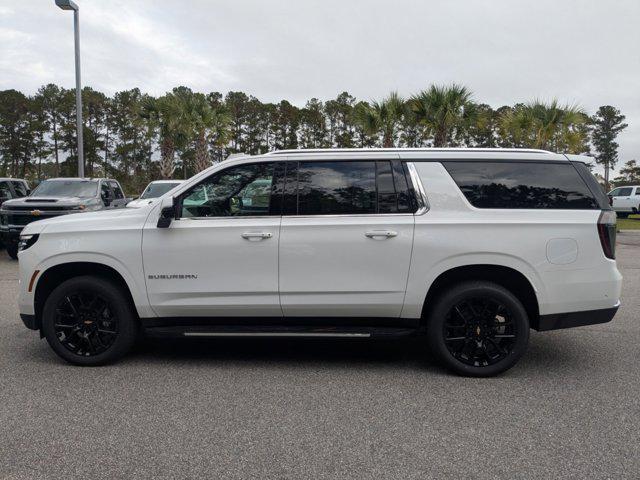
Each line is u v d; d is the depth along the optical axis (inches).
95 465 117.6
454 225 173.3
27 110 2913.4
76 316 186.4
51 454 122.6
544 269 172.1
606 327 247.8
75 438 130.8
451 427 137.5
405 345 217.8
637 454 122.5
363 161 180.7
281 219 178.9
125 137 2997.0
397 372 182.9
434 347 177.5
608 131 3878.0
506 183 176.9
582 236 172.1
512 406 152.0
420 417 144.0
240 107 2775.6
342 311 179.2
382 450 124.6
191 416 144.4
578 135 958.4
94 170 2994.6
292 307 179.3
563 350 210.5
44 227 187.9
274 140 2819.9
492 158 178.2
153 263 180.7
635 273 417.1
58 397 158.4
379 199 177.8
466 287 174.1
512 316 172.9
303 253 176.4
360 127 982.4
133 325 187.3
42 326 188.4
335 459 120.3
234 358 199.2
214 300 181.0
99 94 3009.4
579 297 173.0
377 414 146.1
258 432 134.5
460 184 177.0
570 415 145.4
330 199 179.5
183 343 220.4
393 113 931.3
